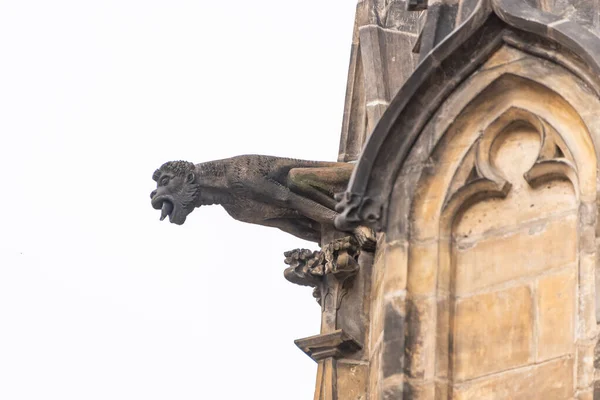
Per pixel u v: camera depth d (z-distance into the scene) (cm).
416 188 3425
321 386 3816
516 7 3369
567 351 3225
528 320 3284
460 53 3419
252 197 3922
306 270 3894
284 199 3912
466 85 3422
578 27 3309
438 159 3428
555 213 3312
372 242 3844
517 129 3394
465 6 3522
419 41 3606
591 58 3262
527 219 3341
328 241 3916
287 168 3931
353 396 3800
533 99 3369
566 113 3322
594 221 3209
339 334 3819
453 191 3403
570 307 3247
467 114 3422
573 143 3294
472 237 3384
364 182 3444
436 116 3434
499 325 3309
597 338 3138
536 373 3247
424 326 3353
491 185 3375
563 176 3312
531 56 3366
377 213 3431
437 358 3325
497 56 3400
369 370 3797
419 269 3391
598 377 3117
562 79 3325
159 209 3922
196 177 3916
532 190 3347
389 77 3969
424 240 3403
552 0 3409
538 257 3309
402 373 3328
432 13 3556
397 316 3366
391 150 3447
